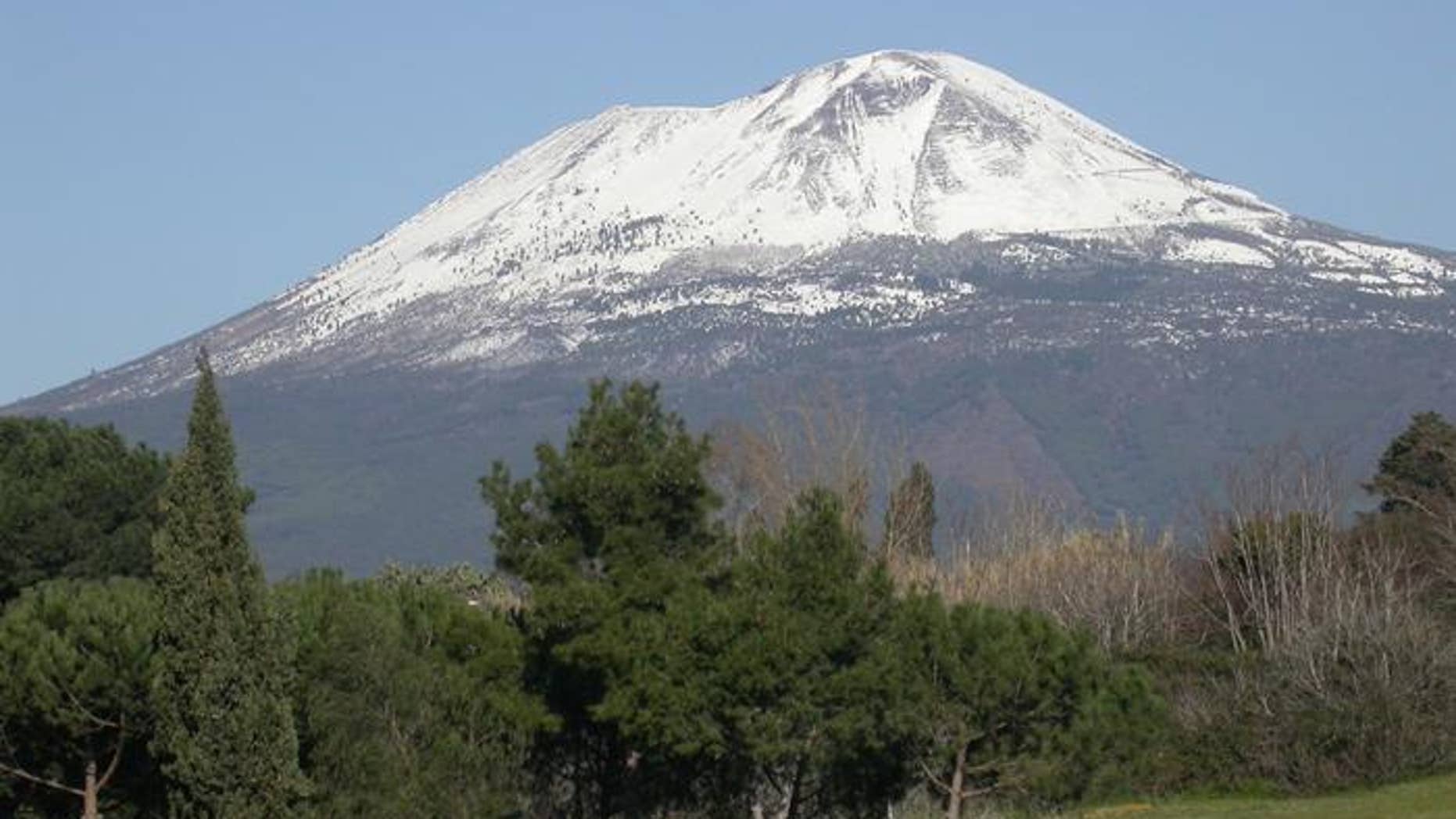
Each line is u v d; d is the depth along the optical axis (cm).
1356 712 7994
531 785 6944
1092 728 6838
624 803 7062
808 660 6612
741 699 6619
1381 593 8856
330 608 6606
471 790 6569
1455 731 8056
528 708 6806
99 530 8894
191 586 6097
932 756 6831
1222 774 7975
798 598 6712
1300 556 9662
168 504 6166
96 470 8944
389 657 6481
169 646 6125
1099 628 9706
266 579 6388
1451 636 8519
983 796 6975
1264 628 9331
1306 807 7544
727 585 7069
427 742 6525
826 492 7062
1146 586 10381
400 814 6369
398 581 8588
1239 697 8138
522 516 7056
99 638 6575
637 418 7194
